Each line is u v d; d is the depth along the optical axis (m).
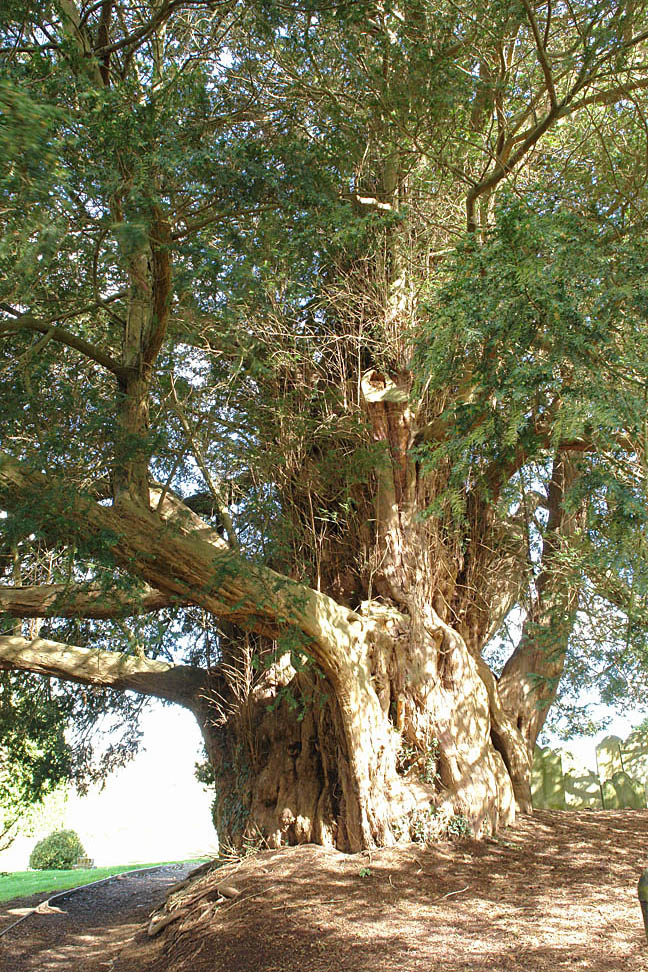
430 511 7.72
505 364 6.02
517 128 9.58
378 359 10.51
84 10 8.72
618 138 10.15
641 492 6.44
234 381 9.25
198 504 11.99
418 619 9.86
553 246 6.02
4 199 5.80
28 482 7.13
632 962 6.05
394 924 7.11
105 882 14.56
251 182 7.54
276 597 8.29
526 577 11.45
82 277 8.83
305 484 9.79
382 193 10.10
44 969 8.58
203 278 7.18
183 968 7.09
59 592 8.39
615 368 6.04
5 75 5.81
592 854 8.93
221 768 10.97
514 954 6.39
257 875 8.48
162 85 8.97
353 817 8.95
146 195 7.12
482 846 8.98
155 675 11.68
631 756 12.27
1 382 8.27
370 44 9.13
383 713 9.40
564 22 9.56
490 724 10.68
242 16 8.59
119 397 8.32
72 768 14.06
